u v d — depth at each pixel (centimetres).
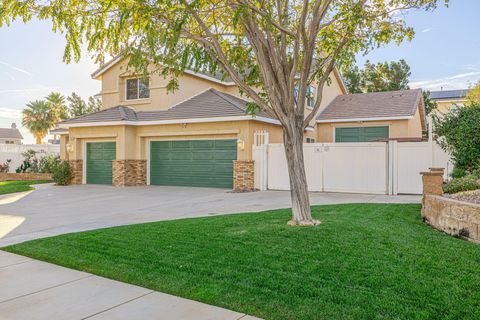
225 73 952
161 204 1249
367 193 1430
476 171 952
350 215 879
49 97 4650
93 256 602
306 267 511
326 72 835
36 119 4669
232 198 1366
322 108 2334
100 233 757
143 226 819
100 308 418
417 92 2284
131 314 401
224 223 809
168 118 1808
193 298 436
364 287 438
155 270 528
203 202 1274
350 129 2153
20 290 475
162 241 673
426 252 557
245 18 734
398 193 1388
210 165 1798
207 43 825
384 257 538
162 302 430
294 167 789
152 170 1953
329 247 595
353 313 378
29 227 871
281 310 393
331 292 429
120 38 839
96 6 796
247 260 550
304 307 396
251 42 784
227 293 442
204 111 1764
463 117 1024
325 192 1487
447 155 1310
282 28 765
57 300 442
